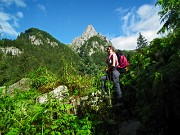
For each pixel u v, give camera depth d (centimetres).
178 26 393
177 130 425
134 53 757
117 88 725
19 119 512
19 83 937
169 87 386
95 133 521
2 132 472
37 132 484
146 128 484
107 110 644
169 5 392
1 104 554
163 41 518
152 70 486
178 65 361
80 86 806
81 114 636
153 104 454
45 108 525
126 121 597
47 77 905
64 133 493
